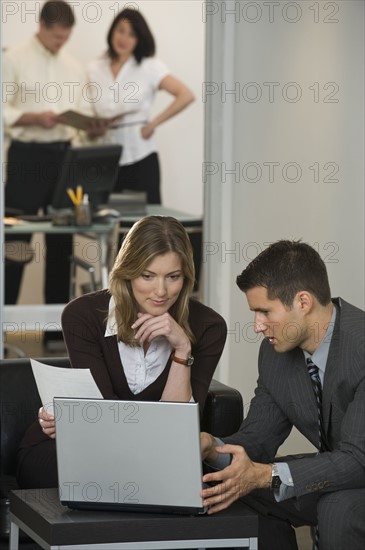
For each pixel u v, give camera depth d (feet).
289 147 22.35
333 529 11.92
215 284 23.35
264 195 22.74
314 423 12.76
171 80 31.35
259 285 12.23
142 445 10.96
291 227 22.47
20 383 14.85
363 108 21.20
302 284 12.19
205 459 12.65
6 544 13.01
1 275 22.08
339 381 12.29
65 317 13.66
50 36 30.68
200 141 31.65
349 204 21.53
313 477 11.82
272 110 22.48
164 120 31.42
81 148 29.63
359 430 11.99
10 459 14.64
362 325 12.42
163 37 31.27
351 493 12.01
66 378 12.26
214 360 13.96
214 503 11.28
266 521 13.10
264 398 13.41
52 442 13.87
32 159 30.68
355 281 21.52
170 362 13.64
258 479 11.69
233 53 22.58
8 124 30.58
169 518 10.90
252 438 13.17
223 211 23.07
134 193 30.83
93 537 10.70
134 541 10.81
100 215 29.58
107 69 31.17
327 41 21.72
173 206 31.50
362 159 21.17
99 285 30.55
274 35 22.34
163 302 13.14
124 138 31.22
